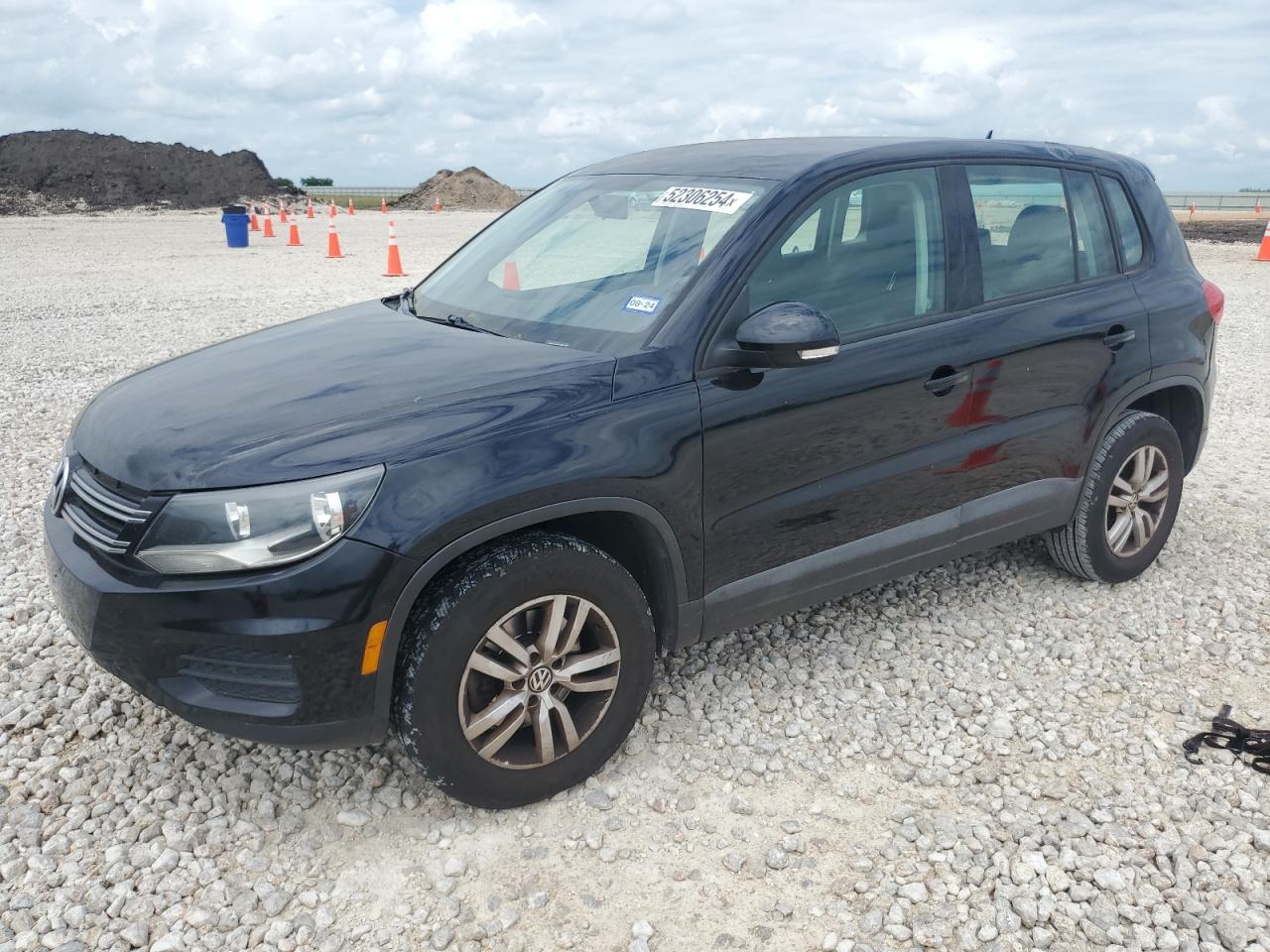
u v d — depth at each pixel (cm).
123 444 288
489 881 281
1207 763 336
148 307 1218
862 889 278
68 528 302
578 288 351
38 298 1298
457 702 284
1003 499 402
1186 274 462
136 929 258
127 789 316
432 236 2541
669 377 309
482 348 326
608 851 292
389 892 277
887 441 356
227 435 278
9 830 295
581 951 258
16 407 753
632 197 382
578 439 290
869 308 355
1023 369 389
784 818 308
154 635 266
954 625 427
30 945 254
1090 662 400
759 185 350
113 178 4462
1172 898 276
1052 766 335
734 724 354
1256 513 560
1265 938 261
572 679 305
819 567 355
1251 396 839
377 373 309
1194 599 454
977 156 398
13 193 4153
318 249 2109
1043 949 260
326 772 324
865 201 360
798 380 330
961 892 278
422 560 267
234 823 300
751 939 262
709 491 318
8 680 374
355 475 263
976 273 384
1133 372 430
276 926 262
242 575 260
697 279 325
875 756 340
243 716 268
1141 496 454
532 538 293
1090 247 430
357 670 268
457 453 274
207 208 4394
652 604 334
